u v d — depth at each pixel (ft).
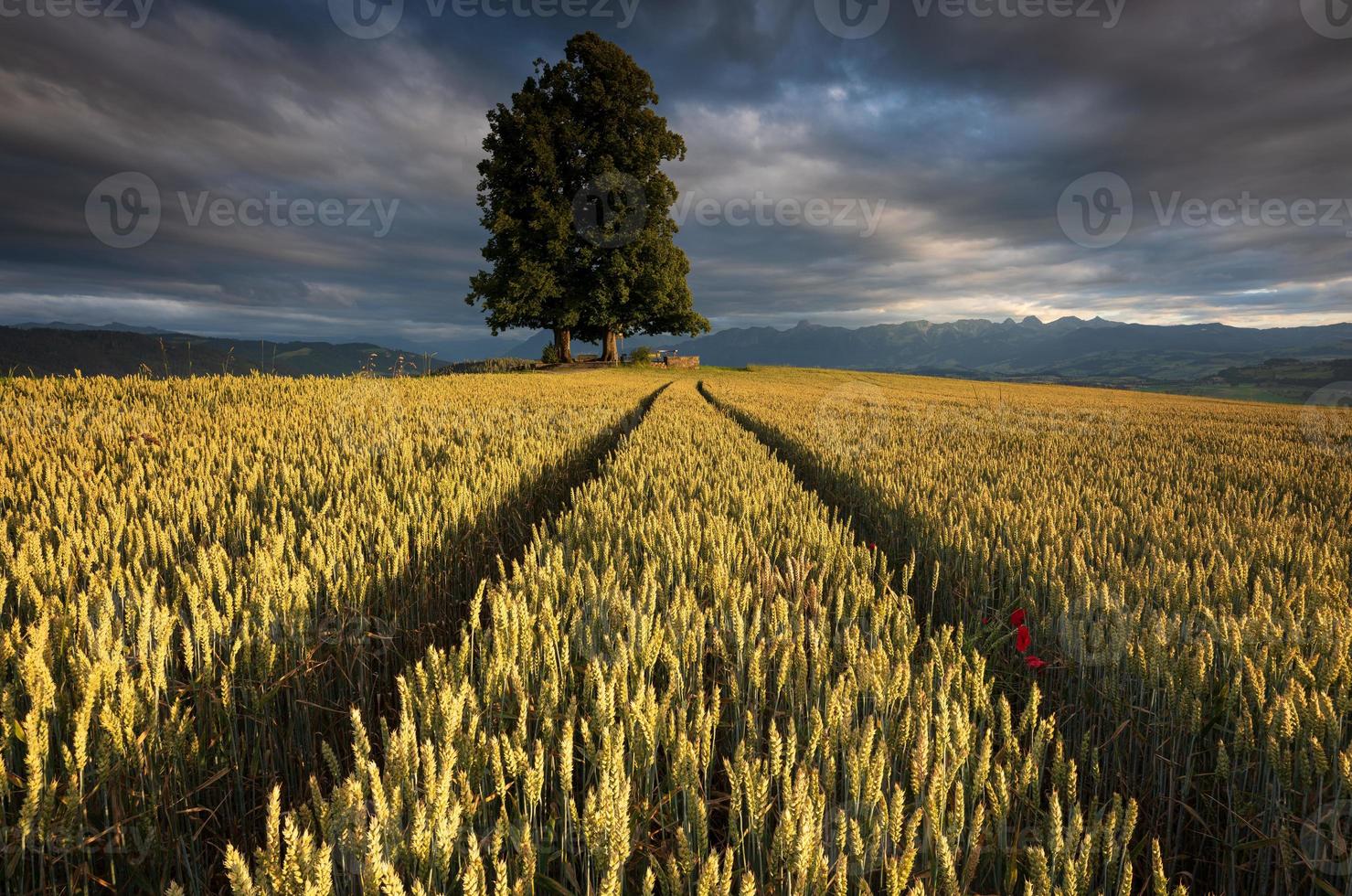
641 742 5.49
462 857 4.54
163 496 12.66
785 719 7.29
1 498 12.50
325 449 21.01
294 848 3.68
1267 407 96.78
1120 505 18.22
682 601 8.53
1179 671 7.18
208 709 6.82
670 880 4.23
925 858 4.94
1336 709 6.57
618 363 178.09
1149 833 7.08
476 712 5.73
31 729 4.53
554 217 139.74
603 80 146.92
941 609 12.89
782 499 17.02
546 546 11.76
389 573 10.25
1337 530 15.21
